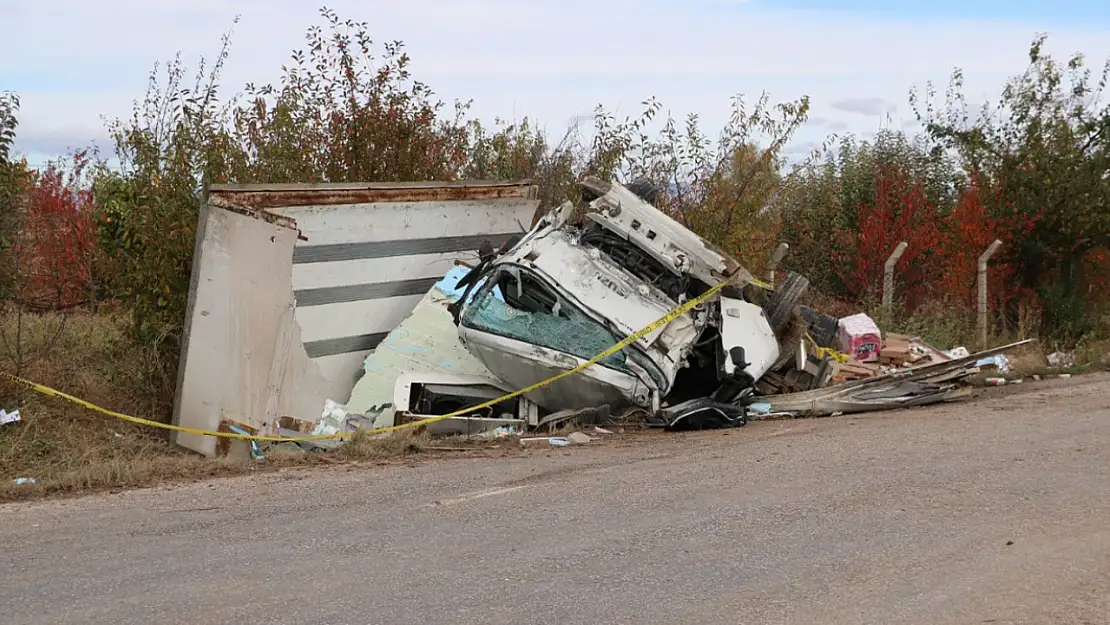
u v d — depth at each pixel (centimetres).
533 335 1060
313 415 1069
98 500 764
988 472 820
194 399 1023
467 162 1666
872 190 2602
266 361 1052
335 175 1450
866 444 954
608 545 632
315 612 513
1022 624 502
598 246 1165
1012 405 1203
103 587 550
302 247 1155
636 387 1055
